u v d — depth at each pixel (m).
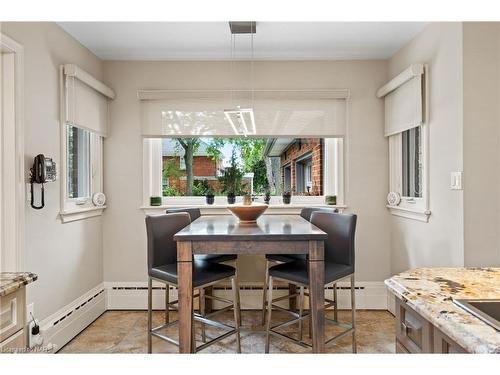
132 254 3.54
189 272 2.08
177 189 3.79
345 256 2.48
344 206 3.54
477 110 2.28
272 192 3.83
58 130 2.70
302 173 3.86
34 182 2.30
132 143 3.53
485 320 0.93
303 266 2.43
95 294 3.29
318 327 2.10
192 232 2.16
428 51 2.76
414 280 1.31
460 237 2.33
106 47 3.21
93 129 3.18
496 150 2.28
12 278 1.39
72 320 2.86
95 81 3.10
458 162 2.35
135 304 3.52
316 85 3.54
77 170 3.14
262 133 3.52
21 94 2.23
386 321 3.20
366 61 3.55
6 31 2.12
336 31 2.92
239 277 3.53
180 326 2.08
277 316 3.33
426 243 2.80
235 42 3.13
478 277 1.35
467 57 2.29
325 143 3.75
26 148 2.29
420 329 1.10
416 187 3.09
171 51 3.32
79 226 3.03
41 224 2.46
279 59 3.53
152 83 3.54
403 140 3.34
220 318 3.31
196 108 3.51
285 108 3.52
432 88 2.70
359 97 3.54
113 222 3.53
